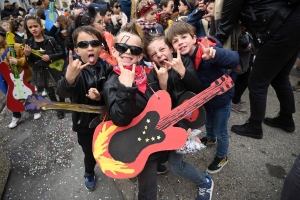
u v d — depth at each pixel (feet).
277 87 6.93
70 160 7.22
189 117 4.45
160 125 3.94
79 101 4.65
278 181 5.82
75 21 7.97
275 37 5.54
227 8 5.58
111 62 4.48
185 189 5.82
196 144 4.31
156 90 4.42
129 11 12.89
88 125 4.87
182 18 9.19
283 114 7.33
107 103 3.76
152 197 4.35
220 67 4.71
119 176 3.58
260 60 6.05
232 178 5.99
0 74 8.48
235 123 8.27
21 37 11.58
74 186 6.23
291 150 6.78
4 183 6.27
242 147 7.02
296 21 5.26
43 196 6.01
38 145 8.08
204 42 4.74
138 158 3.73
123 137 3.88
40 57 8.90
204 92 4.24
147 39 4.65
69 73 3.77
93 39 4.44
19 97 8.64
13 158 7.46
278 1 5.25
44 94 11.41
